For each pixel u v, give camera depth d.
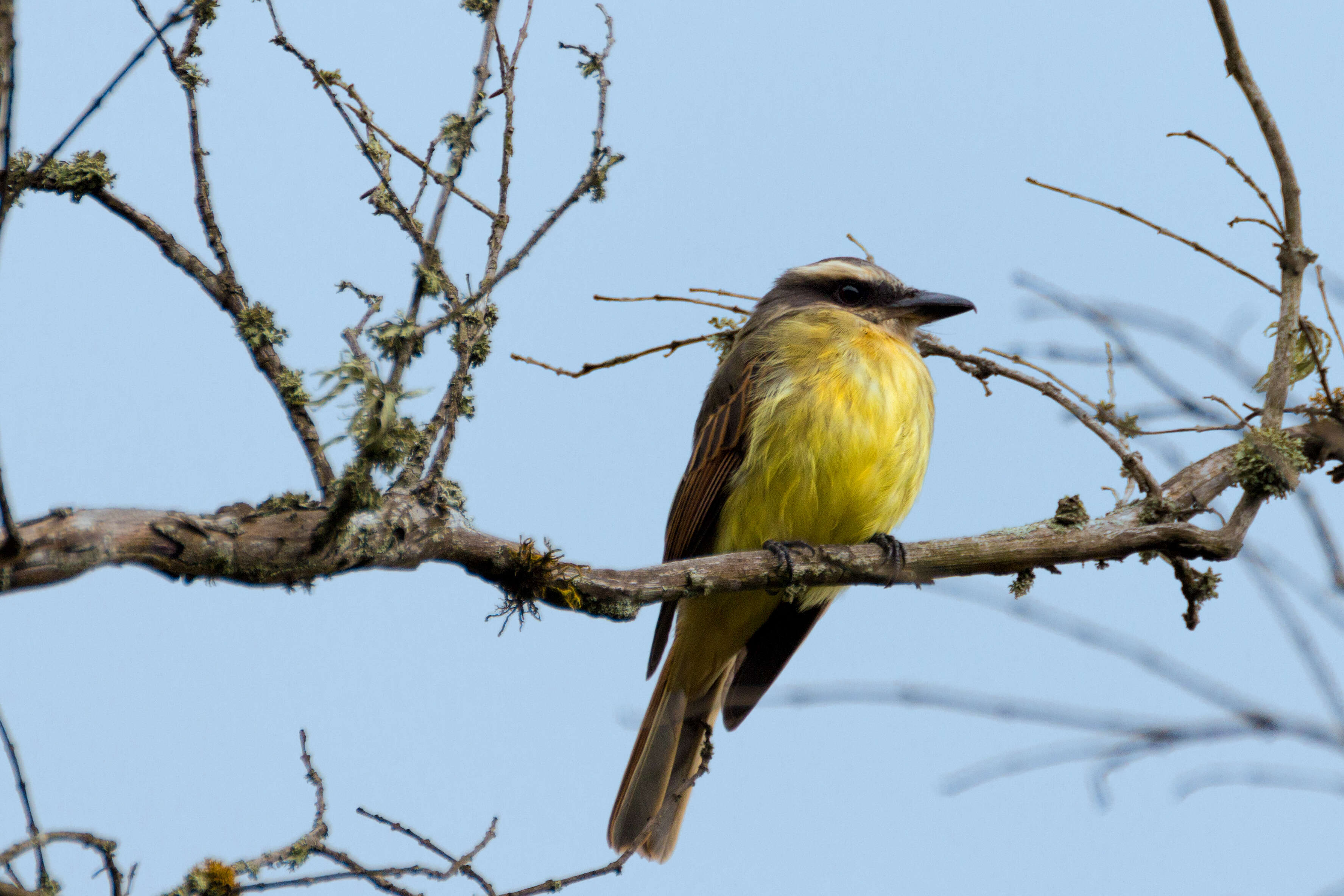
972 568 9.59
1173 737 5.75
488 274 7.65
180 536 5.64
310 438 6.86
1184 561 9.38
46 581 5.20
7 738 6.11
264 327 7.02
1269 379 8.74
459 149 7.58
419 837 7.67
